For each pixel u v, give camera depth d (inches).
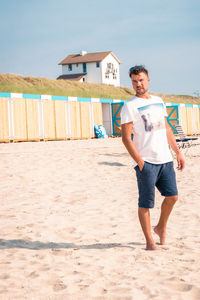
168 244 155.0
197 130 1248.2
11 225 191.2
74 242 162.9
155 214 216.4
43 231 180.7
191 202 242.4
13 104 791.7
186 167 408.5
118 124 1042.1
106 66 3083.2
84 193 282.7
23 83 1768.0
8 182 326.6
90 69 3061.0
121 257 138.0
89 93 1518.2
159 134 141.9
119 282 111.1
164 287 106.3
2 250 150.2
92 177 356.2
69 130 914.7
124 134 140.0
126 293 102.3
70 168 402.3
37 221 200.7
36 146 641.6
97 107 999.0
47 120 863.1
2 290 106.4
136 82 141.3
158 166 141.3
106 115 1055.6
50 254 144.2
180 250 145.6
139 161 138.4
